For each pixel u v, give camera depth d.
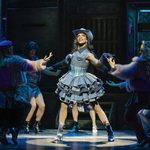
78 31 9.16
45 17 11.95
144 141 8.41
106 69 8.84
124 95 11.62
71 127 11.68
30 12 12.02
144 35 12.54
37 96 10.88
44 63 8.26
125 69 8.17
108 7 11.84
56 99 11.74
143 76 8.20
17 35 12.09
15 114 8.42
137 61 8.23
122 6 11.73
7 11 12.06
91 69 11.89
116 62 11.88
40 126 11.80
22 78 8.35
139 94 8.25
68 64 9.26
